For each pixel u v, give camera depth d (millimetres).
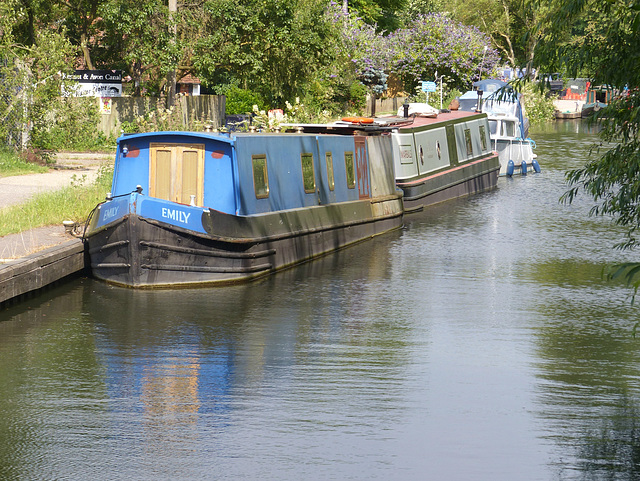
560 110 91188
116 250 17391
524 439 9719
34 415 10352
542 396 11320
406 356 13203
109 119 43000
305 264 20719
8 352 13141
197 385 11594
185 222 17328
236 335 14312
